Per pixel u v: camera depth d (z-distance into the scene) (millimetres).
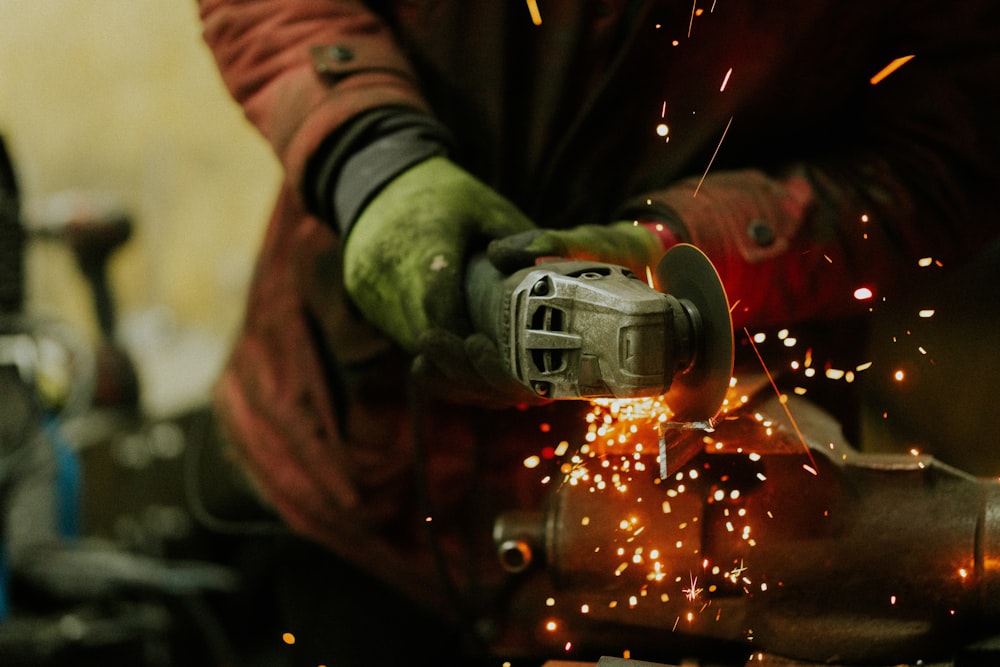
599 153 1240
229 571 2465
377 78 1170
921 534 923
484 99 1254
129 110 4973
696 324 844
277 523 1624
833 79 1198
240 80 1248
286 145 1171
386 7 1304
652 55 1184
